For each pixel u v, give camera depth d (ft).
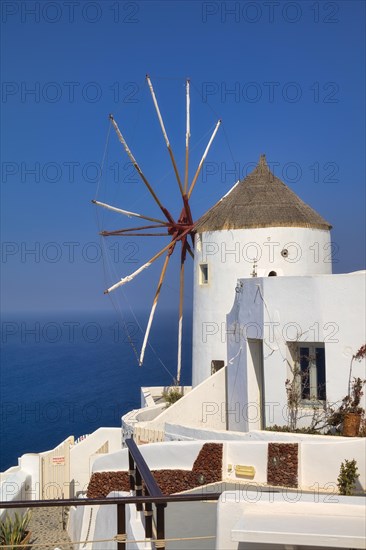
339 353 64.13
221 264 92.53
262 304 68.59
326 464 56.13
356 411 62.69
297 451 56.90
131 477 44.32
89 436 91.35
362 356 63.05
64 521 74.13
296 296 66.33
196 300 97.09
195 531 47.60
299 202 95.04
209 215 97.71
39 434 198.39
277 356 67.46
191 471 60.03
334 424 63.36
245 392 73.20
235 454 59.31
